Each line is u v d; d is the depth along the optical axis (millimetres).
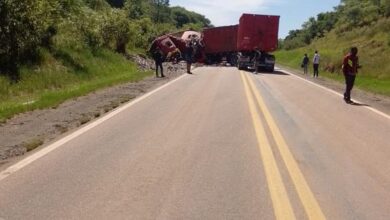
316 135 10859
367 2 82688
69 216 5664
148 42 56438
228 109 14562
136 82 23703
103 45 36625
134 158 8438
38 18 22922
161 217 5648
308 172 7711
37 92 20078
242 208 5988
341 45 65625
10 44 20406
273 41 37219
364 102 17984
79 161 8188
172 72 31844
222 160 8375
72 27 30172
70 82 23641
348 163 8391
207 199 6309
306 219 5672
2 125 11617
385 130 11812
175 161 8266
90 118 12719
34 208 5926
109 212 5805
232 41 45906
